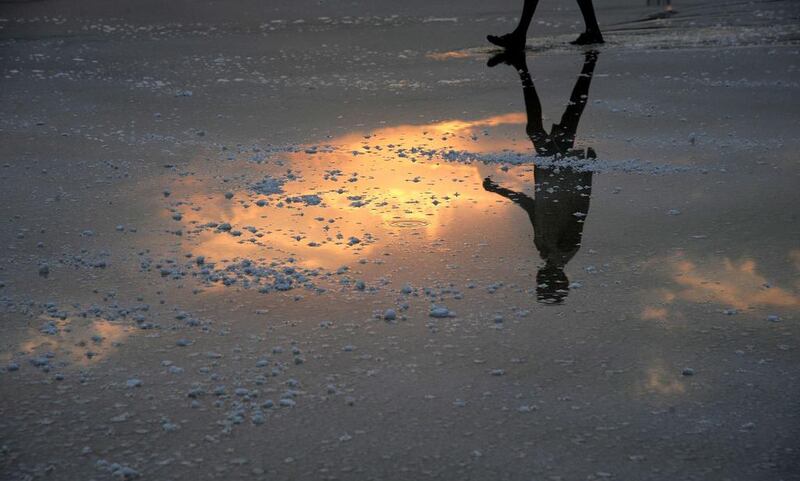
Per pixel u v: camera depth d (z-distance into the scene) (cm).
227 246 573
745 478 346
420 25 1458
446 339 453
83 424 385
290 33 1398
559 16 1530
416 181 694
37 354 443
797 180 681
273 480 347
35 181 704
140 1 1772
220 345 450
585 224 604
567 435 373
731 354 436
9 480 348
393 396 403
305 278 525
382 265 541
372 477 348
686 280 517
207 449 367
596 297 497
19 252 566
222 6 1705
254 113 910
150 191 679
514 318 474
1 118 891
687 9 1580
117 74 1099
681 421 383
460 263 544
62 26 1475
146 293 508
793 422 381
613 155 754
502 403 397
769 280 516
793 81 1007
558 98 959
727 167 716
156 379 420
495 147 783
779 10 1530
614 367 426
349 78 1072
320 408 395
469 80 1056
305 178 703
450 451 363
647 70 1088
